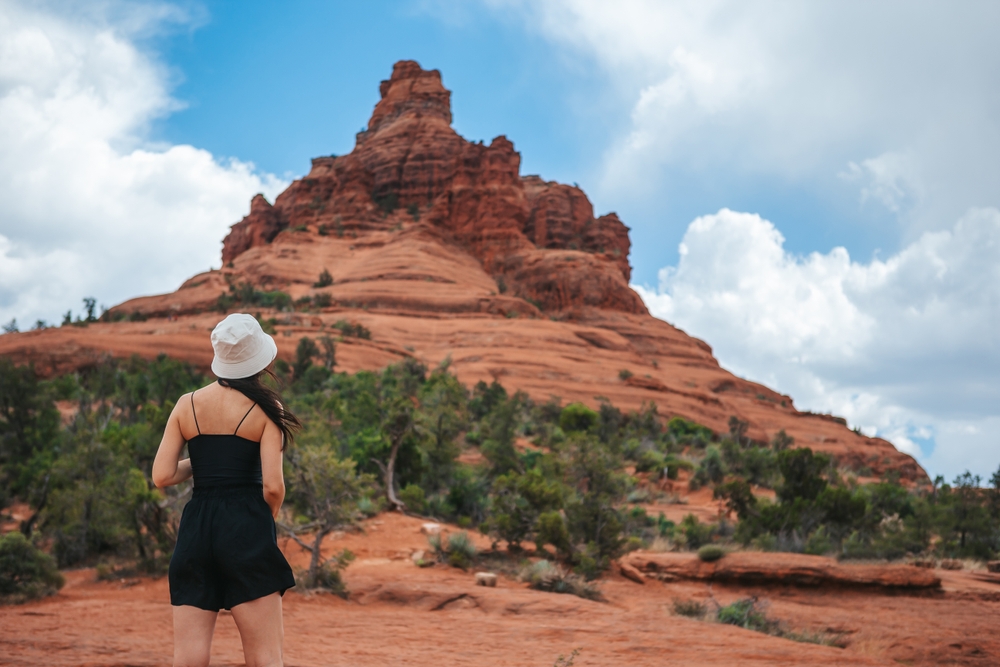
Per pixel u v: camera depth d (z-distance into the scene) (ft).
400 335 402.31
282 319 371.56
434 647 29.50
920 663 39.88
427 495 107.04
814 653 28.02
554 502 77.05
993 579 73.77
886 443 415.64
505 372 352.49
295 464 53.93
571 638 32.91
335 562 52.70
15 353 271.08
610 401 329.72
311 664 21.50
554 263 542.57
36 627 31.27
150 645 24.17
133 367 227.20
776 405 438.81
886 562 75.25
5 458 125.90
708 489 166.71
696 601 53.47
